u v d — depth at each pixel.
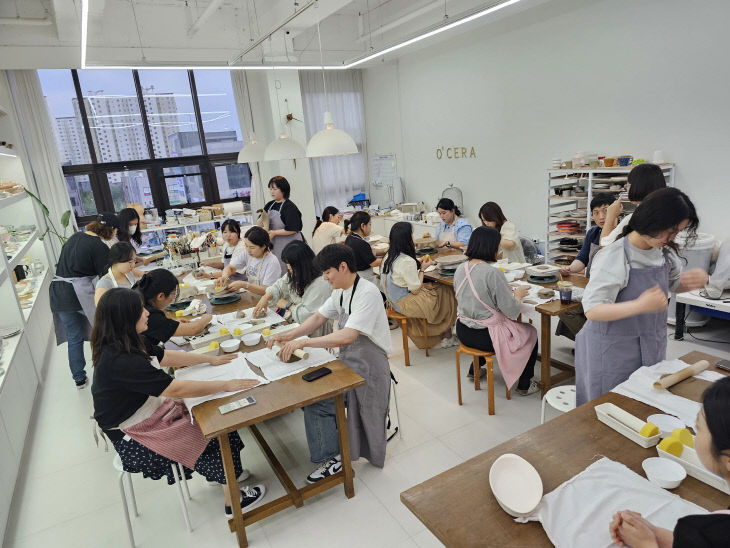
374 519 2.18
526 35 5.42
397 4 6.77
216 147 7.42
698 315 3.92
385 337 2.39
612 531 1.05
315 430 2.38
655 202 1.54
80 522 2.34
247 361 2.28
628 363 1.91
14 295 3.69
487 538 1.12
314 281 2.81
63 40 4.58
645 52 4.35
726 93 3.86
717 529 0.80
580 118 5.06
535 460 1.37
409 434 2.82
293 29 5.76
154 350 2.07
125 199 6.96
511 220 6.21
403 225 3.54
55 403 3.64
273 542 2.09
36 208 5.73
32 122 5.95
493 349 2.89
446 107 6.75
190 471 2.49
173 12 5.50
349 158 8.35
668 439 1.31
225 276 3.58
